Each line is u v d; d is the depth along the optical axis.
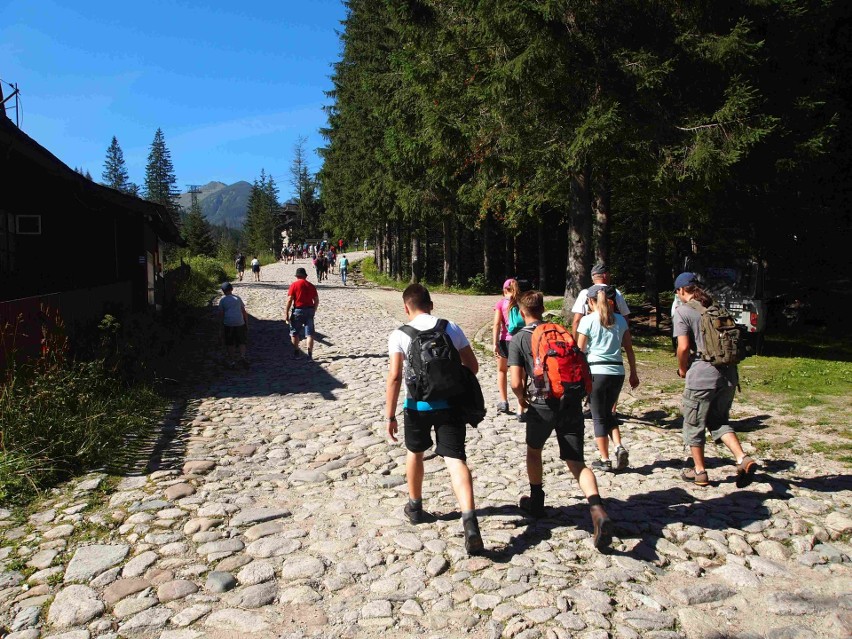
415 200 29.53
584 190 15.33
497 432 7.64
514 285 7.73
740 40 12.50
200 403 9.27
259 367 12.35
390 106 25.52
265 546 4.48
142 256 16.55
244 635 3.43
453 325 4.62
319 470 6.25
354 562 4.23
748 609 3.69
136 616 3.61
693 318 5.46
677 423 8.09
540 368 4.51
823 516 4.92
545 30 12.74
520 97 13.74
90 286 12.09
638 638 3.36
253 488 5.74
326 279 42.09
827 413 8.31
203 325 18.25
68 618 3.58
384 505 5.29
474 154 15.64
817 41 16.59
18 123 9.30
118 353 9.23
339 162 43.38
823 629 3.49
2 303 7.25
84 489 5.63
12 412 6.25
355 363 12.73
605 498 5.35
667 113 13.23
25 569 4.18
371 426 7.96
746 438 7.21
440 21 16.91
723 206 16.58
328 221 50.72
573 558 4.24
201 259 39.47
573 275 15.50
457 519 4.94
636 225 22.02
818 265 19.62
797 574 4.07
